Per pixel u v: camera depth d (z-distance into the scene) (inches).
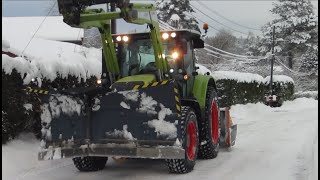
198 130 290.0
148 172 270.7
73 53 428.1
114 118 241.8
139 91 238.4
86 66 384.8
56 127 247.9
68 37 1058.7
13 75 292.0
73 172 273.9
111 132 241.8
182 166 257.0
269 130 473.4
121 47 289.4
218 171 269.7
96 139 244.1
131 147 238.4
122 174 267.1
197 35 303.3
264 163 292.2
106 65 276.1
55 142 247.8
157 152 233.6
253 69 1370.6
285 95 1058.1
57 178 257.6
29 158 282.4
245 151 341.1
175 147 231.9
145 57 284.4
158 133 234.8
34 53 373.1
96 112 244.5
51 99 248.4
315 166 264.1
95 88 244.5
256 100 907.4
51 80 330.0
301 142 374.0
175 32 281.4
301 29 1743.4
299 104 1040.8
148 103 236.7
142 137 237.1
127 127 239.6
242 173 263.9
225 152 339.0
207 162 299.7
